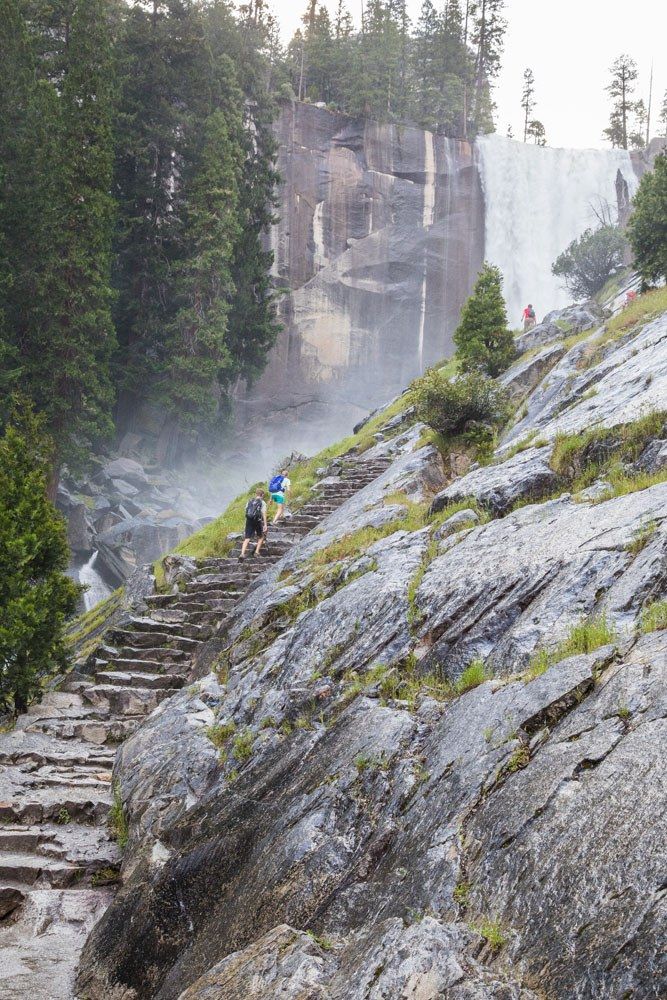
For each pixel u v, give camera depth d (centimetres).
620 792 407
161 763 875
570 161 6669
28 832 844
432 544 941
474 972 370
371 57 7669
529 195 6594
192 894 618
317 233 6084
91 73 3484
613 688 486
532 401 1580
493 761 498
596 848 390
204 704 981
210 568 1677
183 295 4441
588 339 1683
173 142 4506
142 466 4366
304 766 668
